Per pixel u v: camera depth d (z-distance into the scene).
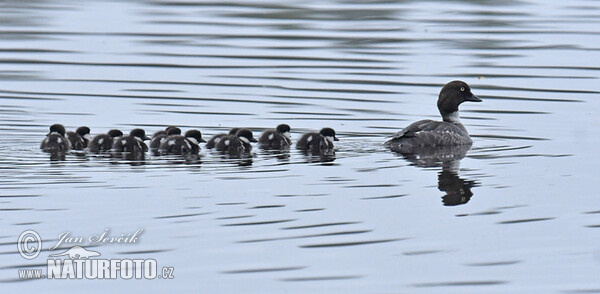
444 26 31.50
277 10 34.34
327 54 27.38
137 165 17.22
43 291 12.26
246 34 30.06
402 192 15.89
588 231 14.22
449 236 14.00
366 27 31.28
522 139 19.83
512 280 12.62
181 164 17.38
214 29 30.78
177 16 33.00
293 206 15.02
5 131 19.94
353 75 25.11
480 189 16.12
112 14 33.19
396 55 27.38
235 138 18.62
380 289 12.31
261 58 26.86
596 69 25.89
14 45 28.22
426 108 22.28
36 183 15.86
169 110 21.95
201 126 20.72
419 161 17.91
